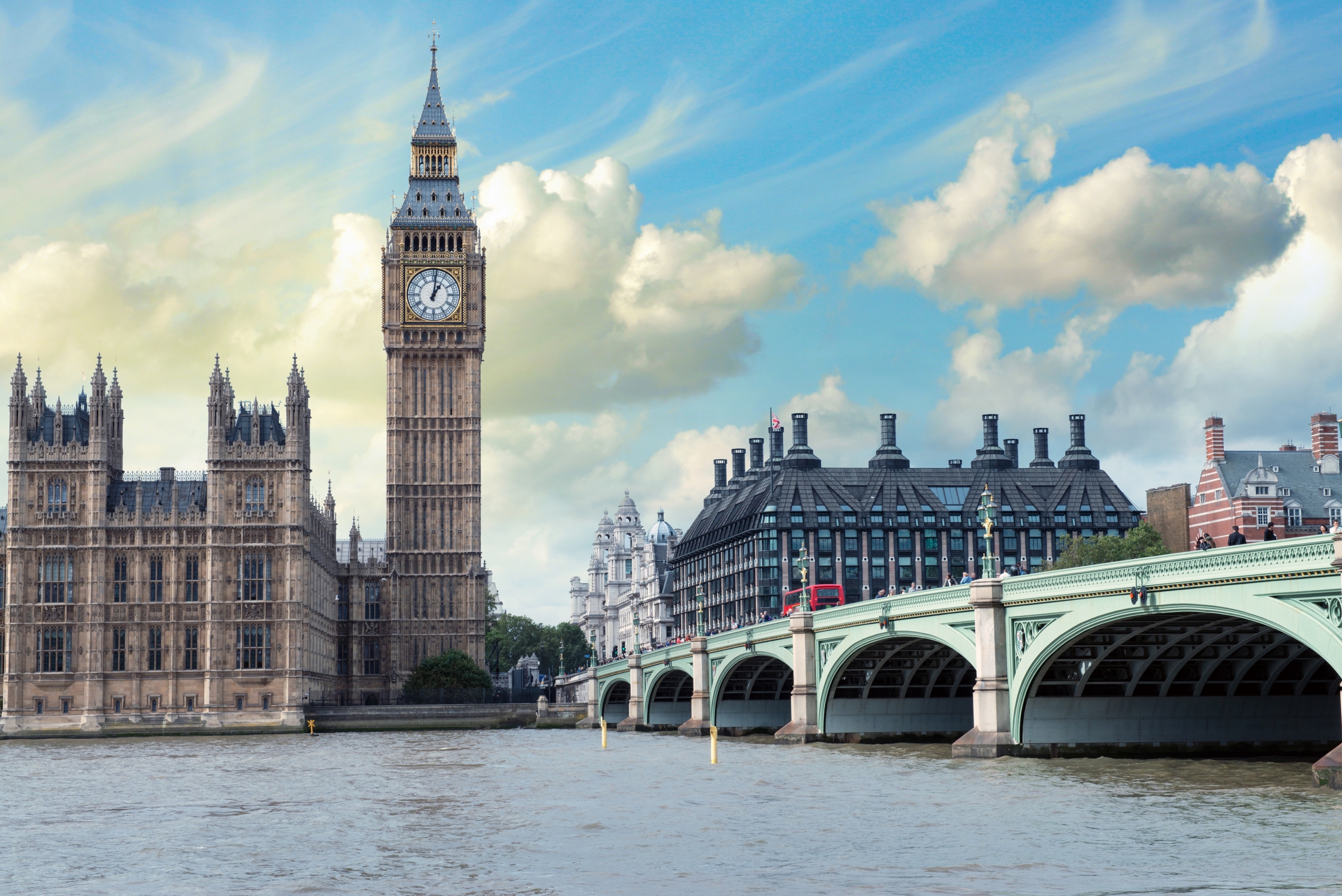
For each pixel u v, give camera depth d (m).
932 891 42.56
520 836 55.97
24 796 77.62
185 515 177.62
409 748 127.00
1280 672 84.06
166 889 45.47
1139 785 67.06
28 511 175.00
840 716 108.62
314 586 189.38
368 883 45.78
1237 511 161.00
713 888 43.78
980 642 81.88
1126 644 78.56
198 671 175.38
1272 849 47.88
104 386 177.88
